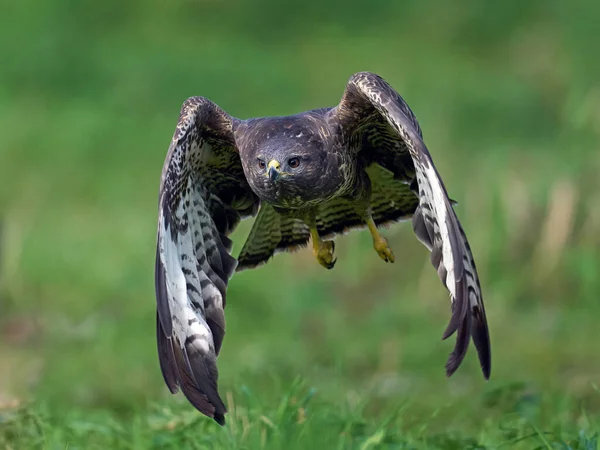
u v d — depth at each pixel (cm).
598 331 1394
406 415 1129
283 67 2561
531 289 1506
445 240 777
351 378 1268
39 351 1391
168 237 820
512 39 2681
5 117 2220
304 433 866
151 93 2391
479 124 2128
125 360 1334
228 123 888
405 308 1490
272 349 1358
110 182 1942
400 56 2634
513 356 1333
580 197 1548
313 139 888
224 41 2723
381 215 945
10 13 2705
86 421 976
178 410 979
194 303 841
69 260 1631
